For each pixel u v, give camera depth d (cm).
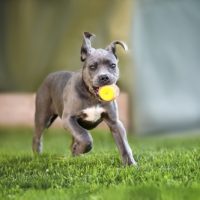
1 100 2022
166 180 725
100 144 1291
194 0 1738
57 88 923
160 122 1733
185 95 1734
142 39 1734
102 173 784
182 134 1655
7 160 940
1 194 706
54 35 2052
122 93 1841
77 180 757
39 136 984
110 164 854
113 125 858
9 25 2134
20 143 1441
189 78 1734
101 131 1691
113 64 849
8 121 2003
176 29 1731
